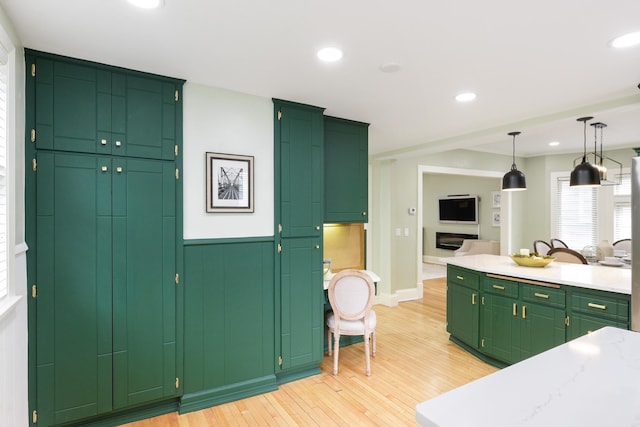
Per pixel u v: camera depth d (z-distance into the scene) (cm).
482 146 571
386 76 241
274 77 244
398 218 564
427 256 1014
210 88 261
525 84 255
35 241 204
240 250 274
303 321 301
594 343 132
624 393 94
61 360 212
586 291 264
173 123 246
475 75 239
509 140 508
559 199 629
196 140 255
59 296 212
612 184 520
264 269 284
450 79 246
